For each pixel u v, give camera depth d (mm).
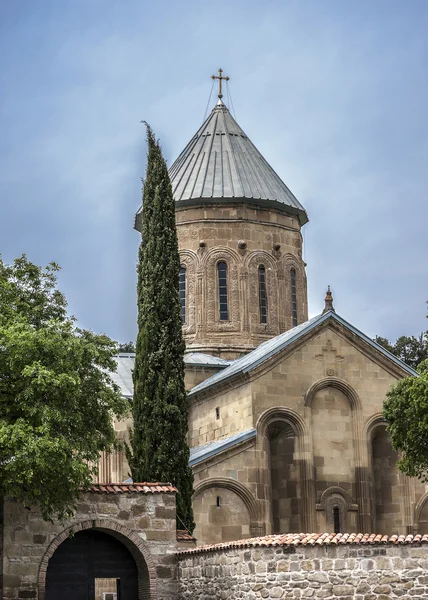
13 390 33625
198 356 55812
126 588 36375
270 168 61312
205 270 57344
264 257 57938
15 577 34156
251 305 56938
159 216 45125
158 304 43781
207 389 49688
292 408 46938
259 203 58281
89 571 36188
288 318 57969
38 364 33250
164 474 41031
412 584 29250
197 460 44812
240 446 45594
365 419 47688
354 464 47344
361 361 48281
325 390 47844
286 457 47062
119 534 35719
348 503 46906
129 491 36000
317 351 47844
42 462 31656
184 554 35031
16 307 37281
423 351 78562
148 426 41938
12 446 31984
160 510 36188
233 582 31062
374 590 29250
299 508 46219
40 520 34812
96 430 36500
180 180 59344
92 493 35625
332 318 48250
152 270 44250
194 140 62219
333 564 29453
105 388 36156
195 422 51406
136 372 43281
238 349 56156
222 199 57844
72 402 33875
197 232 57938
